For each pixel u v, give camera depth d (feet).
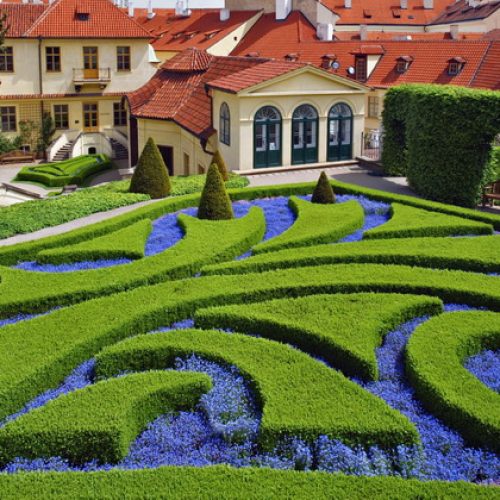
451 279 48.70
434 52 148.15
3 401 34.45
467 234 64.03
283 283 48.11
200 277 49.90
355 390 34.01
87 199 80.28
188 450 32.24
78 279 51.01
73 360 39.14
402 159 96.43
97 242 60.03
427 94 82.17
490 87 129.90
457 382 34.88
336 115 104.01
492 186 81.46
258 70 106.42
